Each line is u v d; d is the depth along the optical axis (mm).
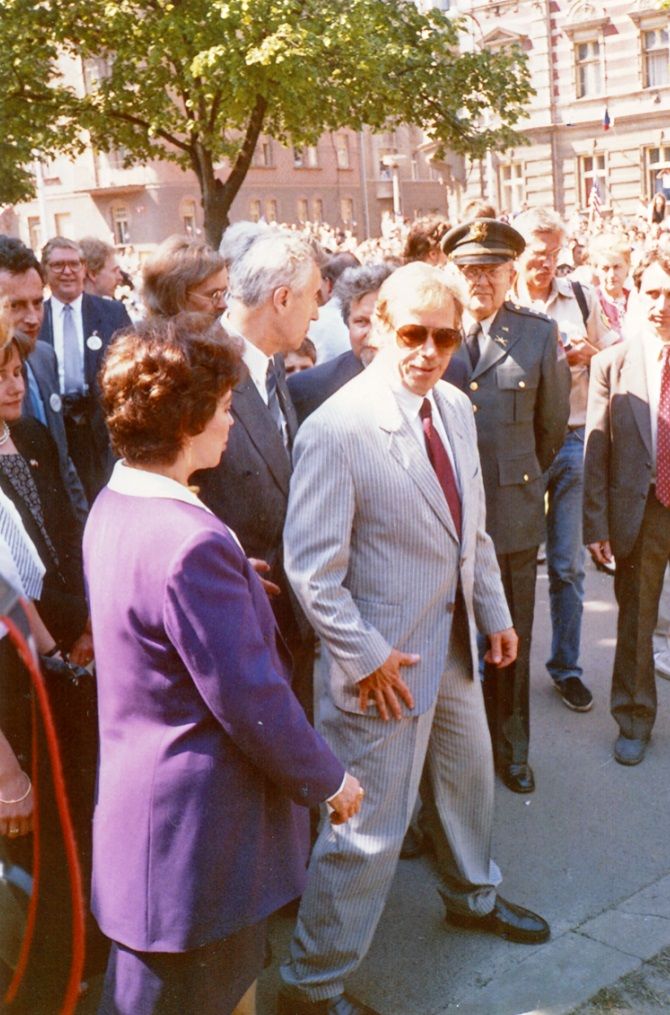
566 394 3965
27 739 2465
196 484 2959
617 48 34250
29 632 1336
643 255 4094
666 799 3986
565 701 4805
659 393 4113
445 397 2926
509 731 4098
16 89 17344
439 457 2814
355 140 48562
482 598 3117
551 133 35906
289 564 2695
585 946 3135
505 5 35656
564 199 36312
